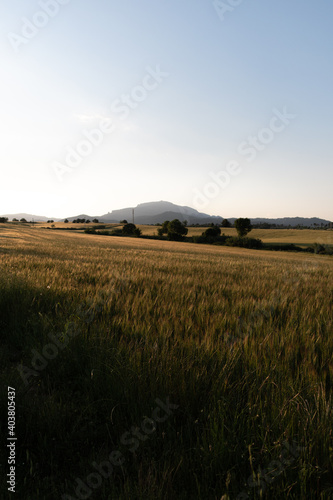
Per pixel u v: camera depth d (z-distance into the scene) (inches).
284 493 66.2
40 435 85.6
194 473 70.5
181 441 80.7
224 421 86.2
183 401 95.2
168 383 100.0
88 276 325.1
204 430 81.4
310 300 229.9
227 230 5698.8
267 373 105.5
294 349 127.3
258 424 83.4
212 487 70.9
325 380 106.6
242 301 218.2
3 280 234.7
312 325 165.3
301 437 77.9
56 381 116.3
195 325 160.6
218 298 233.8
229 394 96.3
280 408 86.5
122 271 371.2
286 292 269.3
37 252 796.6
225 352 119.5
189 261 734.5
